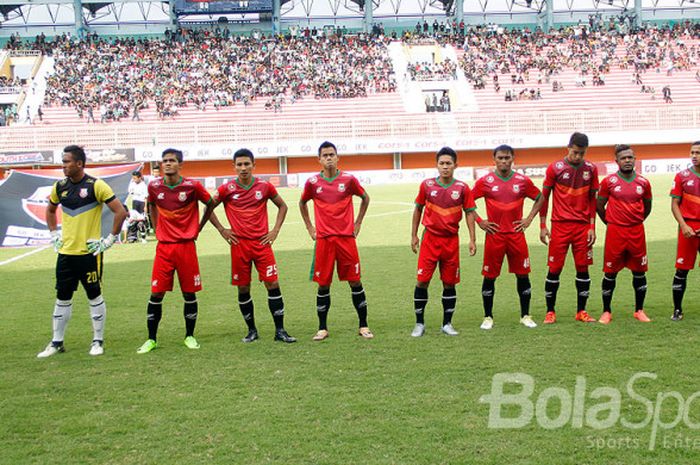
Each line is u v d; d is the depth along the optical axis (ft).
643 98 147.84
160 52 161.07
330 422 15.89
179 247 22.62
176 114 141.79
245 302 23.62
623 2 187.32
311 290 33.30
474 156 136.56
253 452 14.44
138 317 28.37
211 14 169.37
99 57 157.69
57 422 16.35
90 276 22.41
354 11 188.24
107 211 54.39
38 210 52.60
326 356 21.34
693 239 24.22
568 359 20.02
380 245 48.19
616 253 24.44
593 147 136.05
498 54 163.63
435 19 186.70
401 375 19.10
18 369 20.85
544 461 13.80
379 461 13.91
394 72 157.28
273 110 145.38
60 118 140.36
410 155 136.36
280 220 23.79
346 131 133.08
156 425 16.01
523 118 134.51
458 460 13.89
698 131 132.05
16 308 30.96
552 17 179.63
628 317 25.58
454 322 25.75
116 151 126.82
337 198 23.57
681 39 168.96
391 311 28.19
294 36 171.32
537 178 119.14
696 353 20.22
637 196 24.08
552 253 24.79
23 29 181.37
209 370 20.20
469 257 42.16
